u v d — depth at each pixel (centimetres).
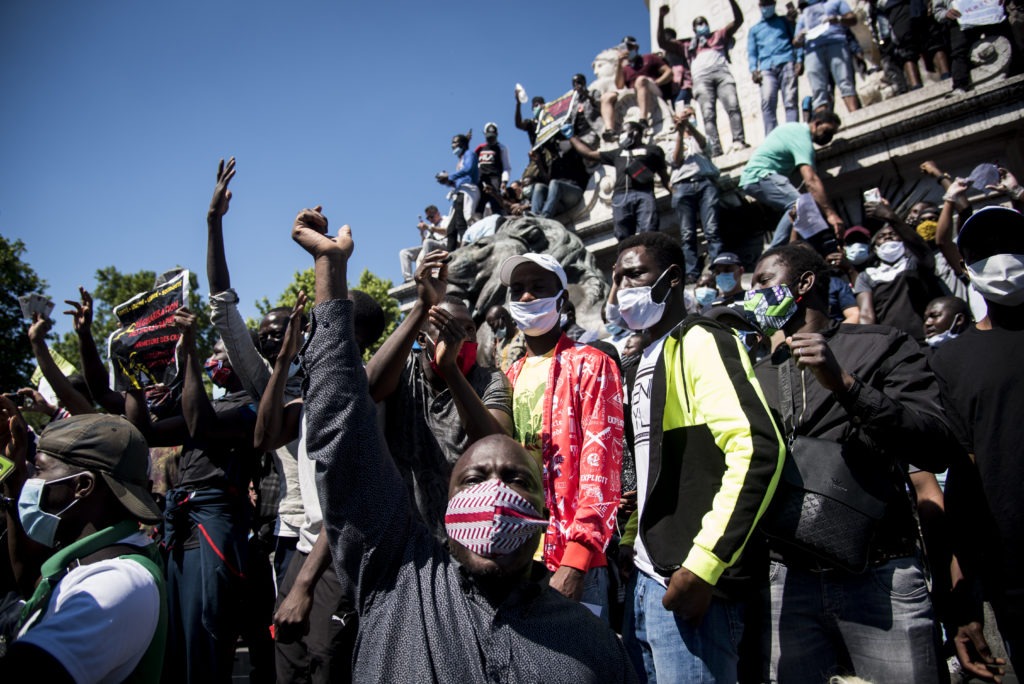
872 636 232
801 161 795
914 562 239
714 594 227
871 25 920
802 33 931
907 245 654
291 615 259
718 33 1030
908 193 845
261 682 408
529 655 153
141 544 236
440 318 238
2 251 2261
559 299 310
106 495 236
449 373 240
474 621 157
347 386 175
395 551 169
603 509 245
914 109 815
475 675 150
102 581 209
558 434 268
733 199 916
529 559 164
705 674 227
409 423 270
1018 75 765
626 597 271
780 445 223
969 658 284
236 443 398
